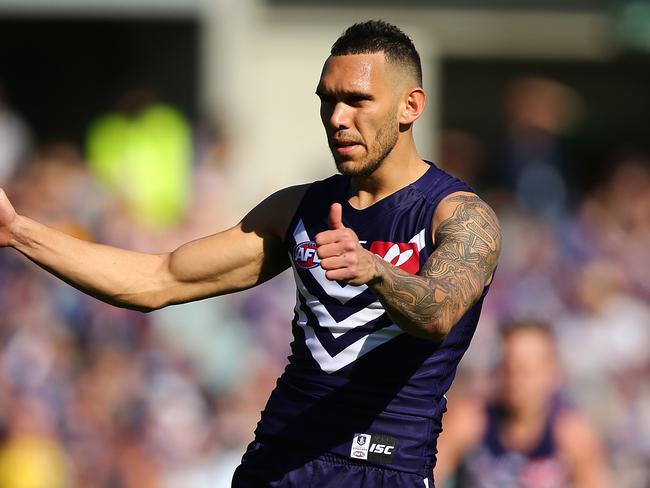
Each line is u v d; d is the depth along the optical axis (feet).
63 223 133.18
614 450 114.52
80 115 199.31
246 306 123.54
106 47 196.85
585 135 233.76
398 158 51.19
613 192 181.57
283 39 178.81
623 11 191.72
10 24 198.18
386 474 50.55
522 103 177.17
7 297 117.80
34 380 107.86
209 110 167.63
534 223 159.74
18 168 155.33
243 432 102.37
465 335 51.55
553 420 89.10
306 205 53.06
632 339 131.95
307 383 51.52
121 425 105.09
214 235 54.80
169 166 149.18
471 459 89.81
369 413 50.67
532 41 193.26
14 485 98.94
